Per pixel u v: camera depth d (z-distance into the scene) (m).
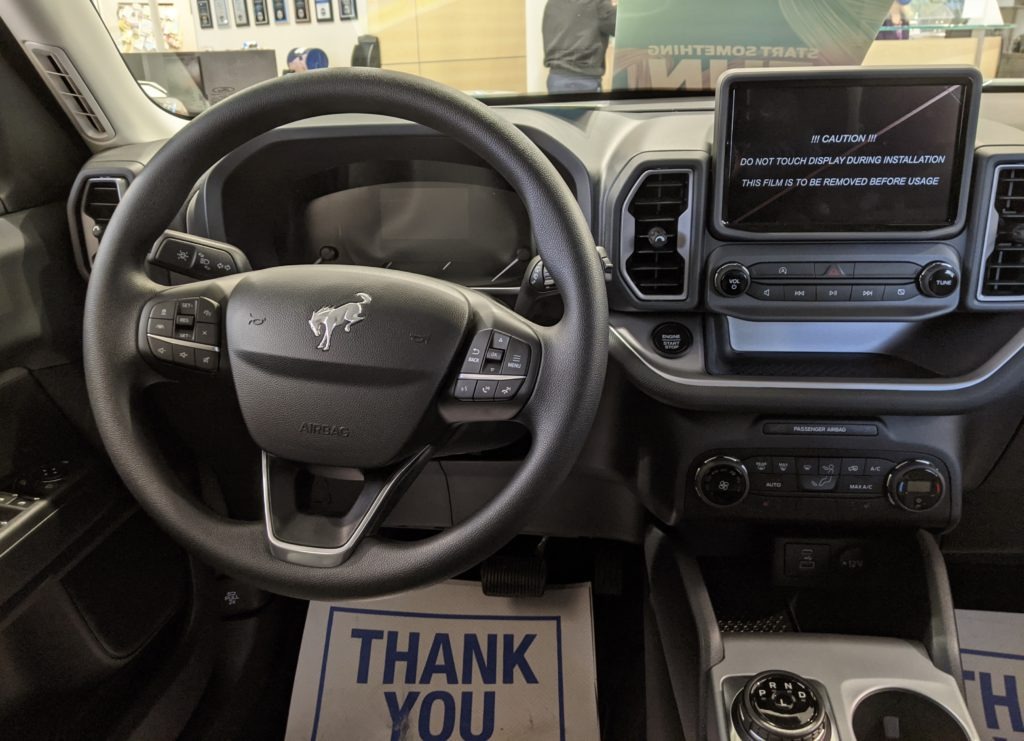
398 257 1.12
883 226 0.93
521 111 1.06
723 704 0.89
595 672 1.23
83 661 0.92
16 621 0.82
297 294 0.68
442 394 0.67
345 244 1.13
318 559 0.66
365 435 0.67
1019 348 0.92
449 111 0.63
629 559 1.40
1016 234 0.92
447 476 1.19
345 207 1.10
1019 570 1.29
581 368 0.64
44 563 0.85
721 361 1.03
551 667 1.23
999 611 1.27
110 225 0.70
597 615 1.35
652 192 0.95
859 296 0.96
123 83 1.12
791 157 0.92
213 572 1.17
